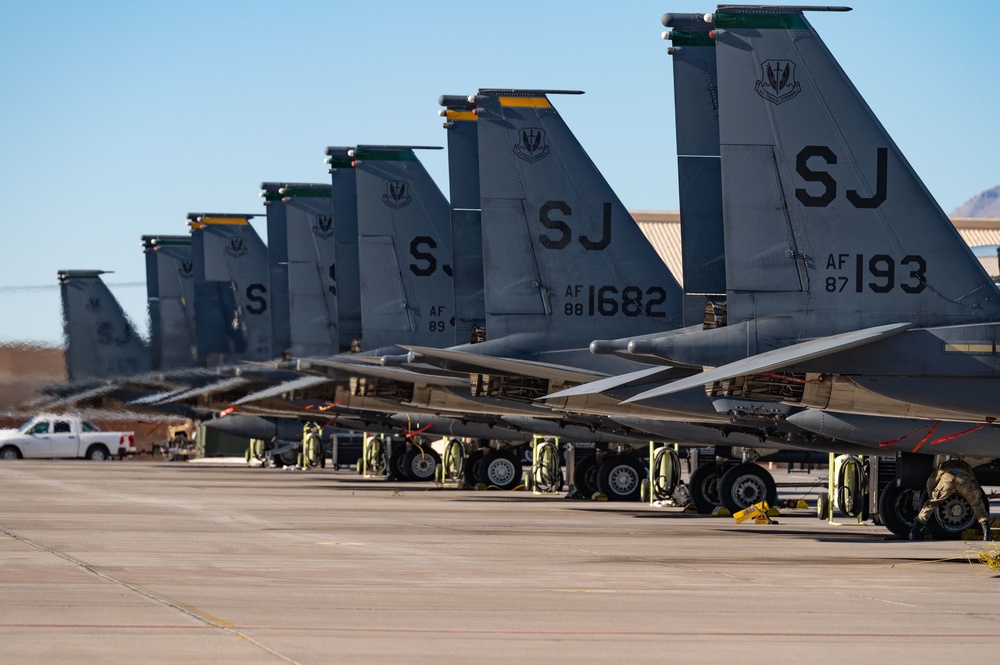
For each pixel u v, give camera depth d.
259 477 160.38
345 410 152.12
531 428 119.31
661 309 96.44
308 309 145.62
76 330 172.00
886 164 65.25
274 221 158.25
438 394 113.69
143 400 170.50
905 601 45.31
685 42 82.81
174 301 183.75
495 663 32.41
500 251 95.88
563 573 52.84
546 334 95.62
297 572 51.91
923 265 64.81
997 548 65.88
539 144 96.44
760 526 82.94
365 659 32.62
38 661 31.66
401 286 122.62
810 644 35.94
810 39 65.75
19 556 57.09
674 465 101.88
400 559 57.84
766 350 65.81
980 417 63.38
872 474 77.94
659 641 36.06
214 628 36.94
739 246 65.69
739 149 65.69
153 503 99.94
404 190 123.25
